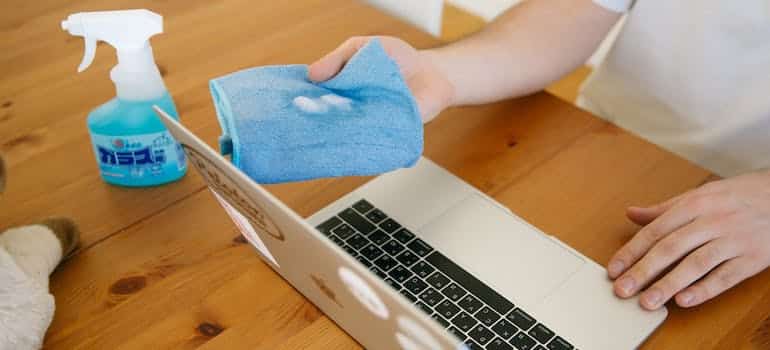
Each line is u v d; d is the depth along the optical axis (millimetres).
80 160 785
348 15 1017
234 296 649
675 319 630
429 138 816
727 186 715
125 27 663
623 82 1062
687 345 611
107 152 725
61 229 669
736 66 948
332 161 616
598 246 696
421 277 647
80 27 647
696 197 704
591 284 650
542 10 907
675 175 772
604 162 788
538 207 734
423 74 780
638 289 643
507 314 620
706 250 656
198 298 647
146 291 652
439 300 628
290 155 602
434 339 454
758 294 654
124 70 691
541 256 672
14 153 791
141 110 708
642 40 1012
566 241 700
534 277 653
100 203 734
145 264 676
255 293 652
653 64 1015
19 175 763
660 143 1032
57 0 1052
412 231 692
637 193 751
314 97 639
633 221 716
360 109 638
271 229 553
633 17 1007
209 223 717
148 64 697
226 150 624
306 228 481
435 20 1098
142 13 668
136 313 634
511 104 867
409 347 510
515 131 827
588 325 615
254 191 500
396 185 743
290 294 652
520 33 881
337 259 482
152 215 723
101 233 704
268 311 637
